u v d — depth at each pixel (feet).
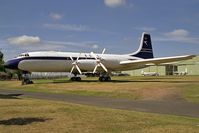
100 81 192.24
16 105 70.69
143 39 226.79
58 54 184.55
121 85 145.38
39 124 47.34
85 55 193.67
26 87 157.69
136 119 51.78
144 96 104.68
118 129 43.98
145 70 433.48
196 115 60.80
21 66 175.63
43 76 298.76
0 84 194.08
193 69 406.62
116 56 205.36
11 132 42.04
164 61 194.49
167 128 44.42
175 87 123.54
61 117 53.57
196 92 106.63
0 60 211.82
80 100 94.53
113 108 72.59
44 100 90.17
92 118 52.49
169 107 74.59
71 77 200.23
